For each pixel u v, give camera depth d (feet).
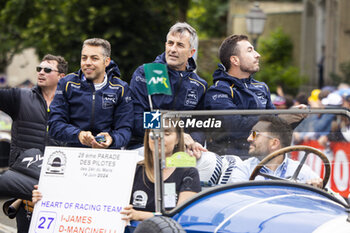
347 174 35.17
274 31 177.06
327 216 29.55
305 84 151.84
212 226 29.81
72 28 109.40
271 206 30.45
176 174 31.71
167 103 40.42
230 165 33.06
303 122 34.40
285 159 34.42
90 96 40.01
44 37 111.86
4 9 128.57
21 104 46.37
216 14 244.83
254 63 41.04
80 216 34.06
